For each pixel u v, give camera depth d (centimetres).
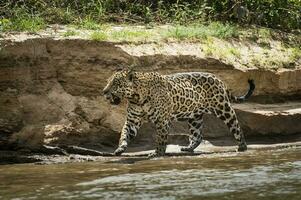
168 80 1816
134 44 2030
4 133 1789
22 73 1862
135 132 1794
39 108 1836
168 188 1288
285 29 2716
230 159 1662
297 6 2780
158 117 1772
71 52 1933
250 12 2650
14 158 1702
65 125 1823
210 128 2027
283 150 1830
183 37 2186
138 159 1697
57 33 2064
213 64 2111
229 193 1234
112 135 1900
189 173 1455
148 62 1995
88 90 1927
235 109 2033
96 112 1888
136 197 1211
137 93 1753
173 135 1962
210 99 1875
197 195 1220
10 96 1823
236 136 1867
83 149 1772
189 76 1866
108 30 2180
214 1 2670
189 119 1889
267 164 1563
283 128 2064
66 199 1211
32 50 1892
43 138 1781
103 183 1355
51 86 1894
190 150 1861
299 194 1220
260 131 2042
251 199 1185
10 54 1852
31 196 1252
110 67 1944
